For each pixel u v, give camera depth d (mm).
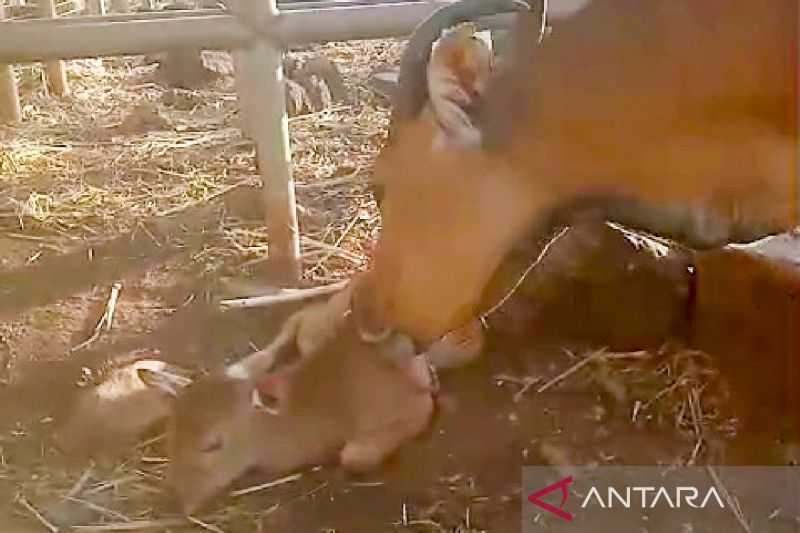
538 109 2057
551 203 2111
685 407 2461
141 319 2957
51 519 2289
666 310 2652
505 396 2492
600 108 2039
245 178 3861
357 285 2328
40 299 3100
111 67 5441
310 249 3270
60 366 2768
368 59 4867
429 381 2371
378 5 2902
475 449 2354
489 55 2080
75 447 2486
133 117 4652
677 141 2039
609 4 2059
